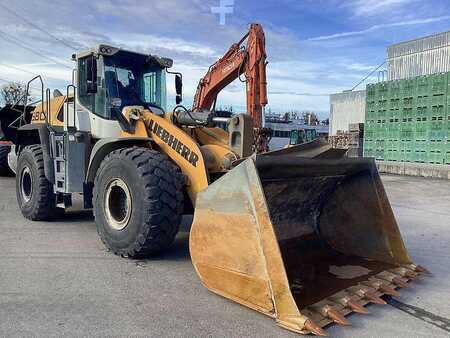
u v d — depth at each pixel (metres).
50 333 3.19
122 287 4.13
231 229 3.67
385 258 4.63
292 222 4.75
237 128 5.09
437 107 15.10
